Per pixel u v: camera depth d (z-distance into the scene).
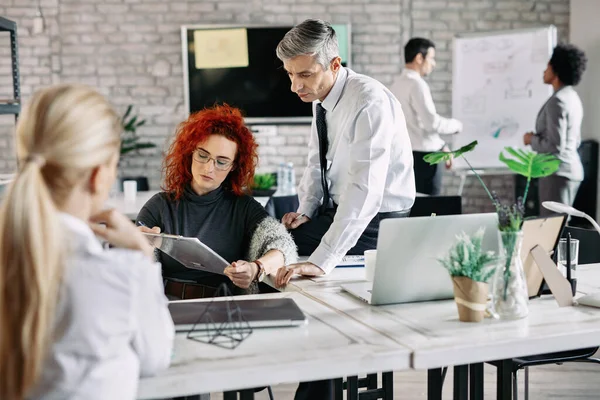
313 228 2.68
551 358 2.24
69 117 1.16
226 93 6.79
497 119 6.33
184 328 1.55
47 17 6.67
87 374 1.15
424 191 5.13
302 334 1.55
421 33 6.90
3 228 1.09
